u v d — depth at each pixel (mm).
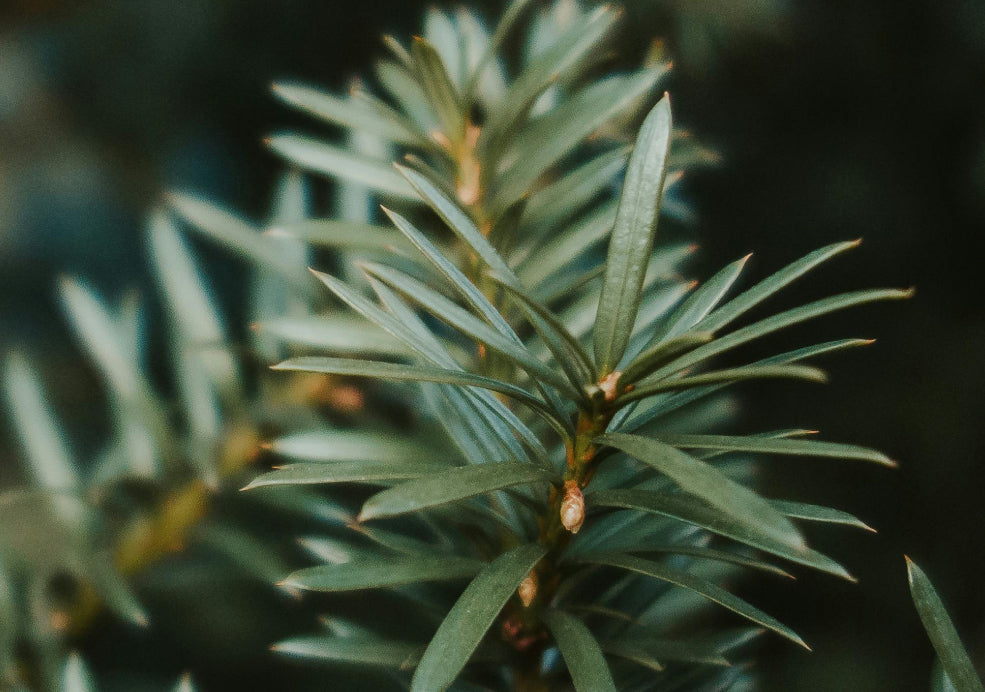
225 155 496
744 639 199
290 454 203
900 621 514
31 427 245
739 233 521
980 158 507
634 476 202
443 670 168
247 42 460
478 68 220
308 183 432
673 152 246
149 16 468
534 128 223
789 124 506
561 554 190
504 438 191
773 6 338
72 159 507
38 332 533
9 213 524
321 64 457
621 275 183
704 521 178
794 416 533
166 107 487
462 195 220
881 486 530
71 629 234
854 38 497
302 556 257
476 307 182
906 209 529
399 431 244
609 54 246
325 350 240
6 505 236
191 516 243
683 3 317
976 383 530
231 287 417
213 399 246
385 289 192
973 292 538
